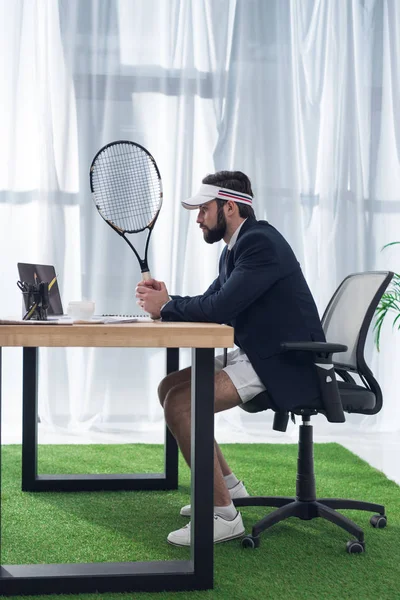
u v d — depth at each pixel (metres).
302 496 2.22
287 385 2.12
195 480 1.79
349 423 4.12
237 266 2.17
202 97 4.07
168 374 2.69
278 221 4.09
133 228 3.87
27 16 3.97
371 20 4.17
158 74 4.03
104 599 1.72
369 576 1.90
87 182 3.98
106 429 3.97
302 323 2.18
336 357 2.39
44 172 3.95
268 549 2.10
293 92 4.08
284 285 2.20
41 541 2.14
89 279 4.00
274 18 4.07
